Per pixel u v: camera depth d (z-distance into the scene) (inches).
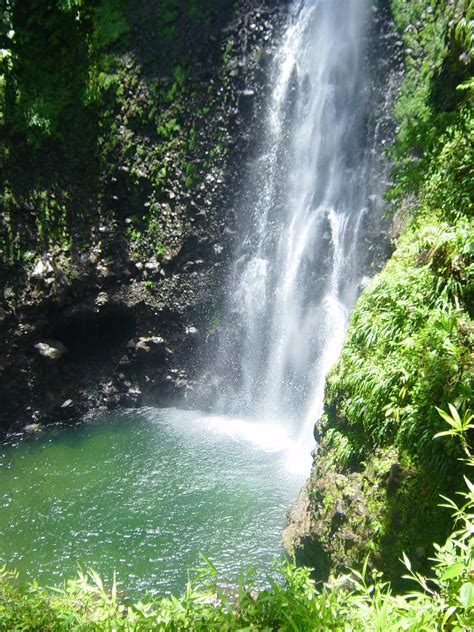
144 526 360.5
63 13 517.3
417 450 229.1
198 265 535.5
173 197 534.6
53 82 521.3
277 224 525.3
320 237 494.0
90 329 535.5
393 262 305.4
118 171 529.0
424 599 132.2
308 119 517.0
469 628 115.0
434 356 233.1
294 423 486.6
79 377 530.9
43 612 166.9
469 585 113.0
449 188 284.5
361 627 128.6
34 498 394.6
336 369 299.4
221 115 537.3
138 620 145.9
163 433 482.6
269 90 532.7
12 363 489.4
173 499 386.3
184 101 540.4
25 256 494.3
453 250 255.4
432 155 291.0
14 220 494.6
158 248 532.4
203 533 349.7
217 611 142.0
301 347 494.6
